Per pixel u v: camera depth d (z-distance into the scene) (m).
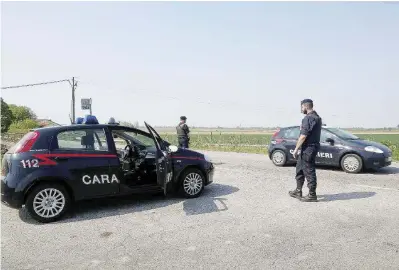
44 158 5.25
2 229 4.91
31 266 3.66
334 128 10.71
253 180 8.53
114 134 6.18
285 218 5.21
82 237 4.54
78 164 5.48
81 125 5.80
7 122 49.25
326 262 3.65
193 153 6.80
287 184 7.96
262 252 3.93
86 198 5.56
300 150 6.29
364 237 4.37
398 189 7.27
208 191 7.27
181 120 11.24
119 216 5.49
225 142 27.02
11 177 5.09
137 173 6.39
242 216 5.36
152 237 4.49
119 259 3.80
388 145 17.17
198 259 3.77
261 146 22.89
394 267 3.52
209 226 4.90
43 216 5.19
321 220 5.09
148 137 6.58
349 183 7.99
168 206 6.06
